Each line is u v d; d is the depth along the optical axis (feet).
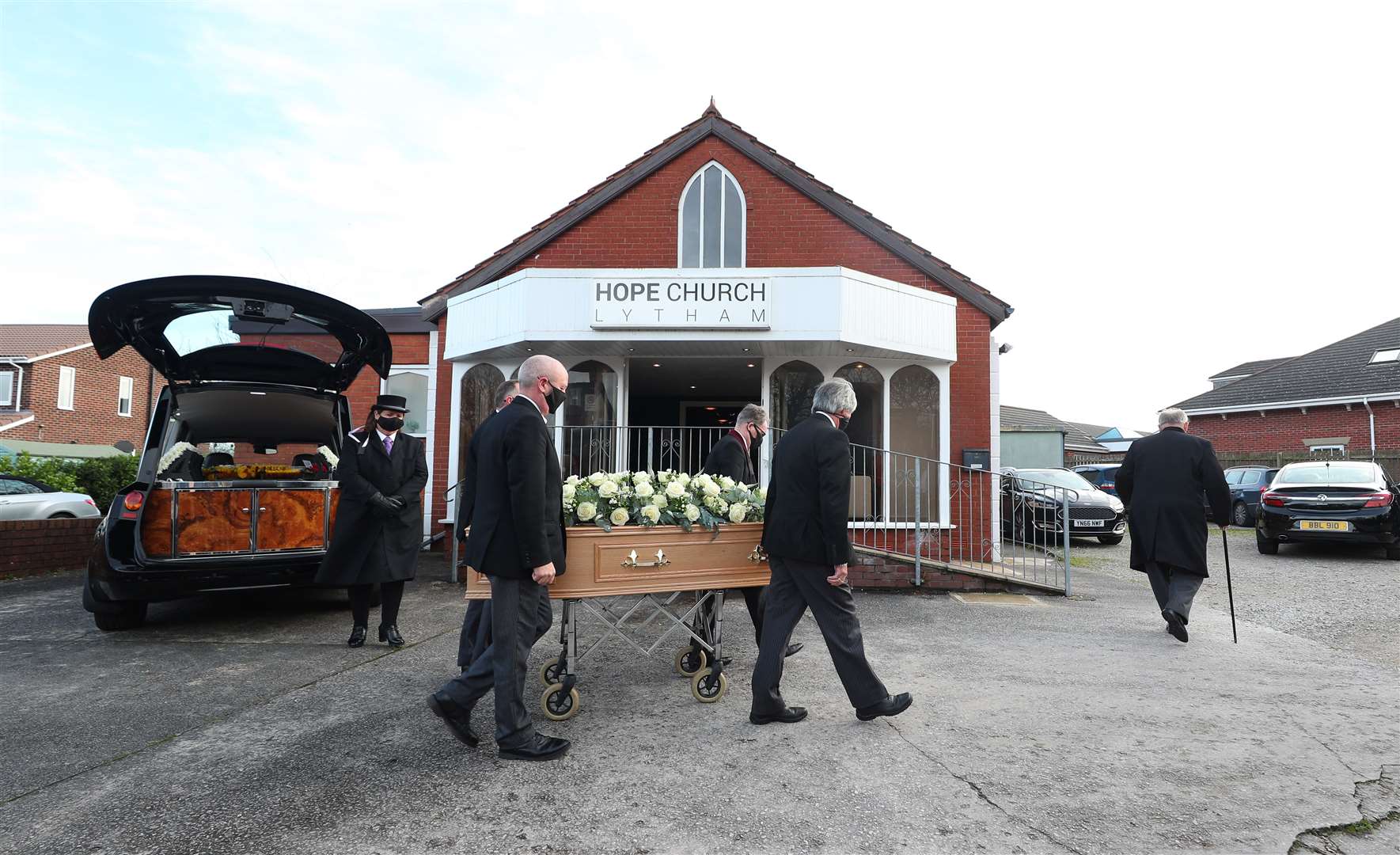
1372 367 71.00
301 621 19.26
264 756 10.39
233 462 22.35
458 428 30.35
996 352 30.78
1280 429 75.00
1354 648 17.08
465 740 10.53
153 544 17.51
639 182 31.27
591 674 14.60
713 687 12.85
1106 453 116.16
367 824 8.44
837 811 8.79
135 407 96.63
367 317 18.99
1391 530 32.53
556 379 10.81
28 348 87.10
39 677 14.21
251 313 18.74
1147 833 8.33
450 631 18.17
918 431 28.76
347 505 16.06
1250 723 11.79
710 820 8.54
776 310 25.52
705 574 12.90
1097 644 17.03
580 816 8.63
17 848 7.89
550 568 10.27
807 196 30.68
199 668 14.80
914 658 15.75
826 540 11.15
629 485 13.42
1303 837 8.28
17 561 26.37
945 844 8.05
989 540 28.66
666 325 25.45
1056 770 9.97
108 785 9.44
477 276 31.65
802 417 28.66
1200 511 17.30
